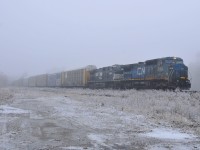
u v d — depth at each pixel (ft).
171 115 63.87
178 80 117.91
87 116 63.00
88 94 137.49
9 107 78.33
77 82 219.82
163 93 100.48
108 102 91.91
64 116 62.69
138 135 44.09
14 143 36.55
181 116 62.90
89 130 47.06
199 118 60.18
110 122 55.42
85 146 36.29
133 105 81.66
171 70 118.93
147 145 37.83
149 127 51.08
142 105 81.00
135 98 95.96
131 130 47.88
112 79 170.30
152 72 131.13
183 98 88.84
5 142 36.83
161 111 69.56
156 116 63.36
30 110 73.10
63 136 41.98
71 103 94.12
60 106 83.92
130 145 37.58
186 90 113.60
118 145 37.35
